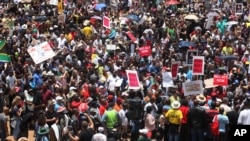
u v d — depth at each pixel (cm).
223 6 9994
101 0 9894
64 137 3838
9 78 4988
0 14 8081
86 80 4791
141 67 5469
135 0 10175
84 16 8100
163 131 4234
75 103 4141
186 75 5178
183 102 4144
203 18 8131
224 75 4800
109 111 4159
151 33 7144
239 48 6481
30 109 4306
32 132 4725
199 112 4038
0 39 6009
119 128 4228
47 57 5044
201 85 4359
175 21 8081
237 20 8412
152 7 9800
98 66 5294
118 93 4600
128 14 8944
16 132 4100
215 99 4403
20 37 6388
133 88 4584
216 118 4034
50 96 4381
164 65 5922
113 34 6894
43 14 8344
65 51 5712
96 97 4400
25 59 5484
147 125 4116
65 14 8350
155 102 4388
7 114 4034
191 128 4056
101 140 3647
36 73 4925
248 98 4134
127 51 6425
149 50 5891
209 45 6550
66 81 4962
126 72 4669
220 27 7719
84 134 3666
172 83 4744
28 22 7325
